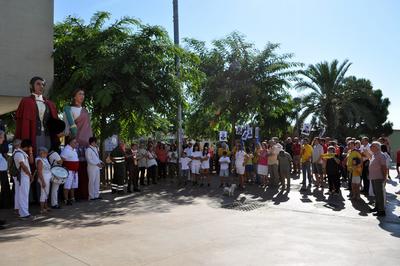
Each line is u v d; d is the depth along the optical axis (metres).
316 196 13.05
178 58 16.59
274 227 8.21
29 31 12.84
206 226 8.27
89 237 7.25
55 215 9.48
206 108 24.38
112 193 13.66
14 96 12.55
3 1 12.41
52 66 13.31
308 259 5.98
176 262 5.82
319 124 33.56
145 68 15.42
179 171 17.08
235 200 12.15
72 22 16.25
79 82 14.76
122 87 14.84
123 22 15.62
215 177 19.50
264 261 5.88
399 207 11.01
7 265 5.65
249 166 16.64
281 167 14.66
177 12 17.88
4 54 12.38
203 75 18.28
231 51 24.62
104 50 15.06
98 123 16.64
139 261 5.86
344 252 6.39
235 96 23.78
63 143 13.07
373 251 6.47
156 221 8.77
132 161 14.15
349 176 14.04
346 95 33.41
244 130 21.14
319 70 32.97
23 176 9.12
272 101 24.53
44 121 11.17
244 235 7.47
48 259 5.93
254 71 24.34
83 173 12.09
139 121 15.98
